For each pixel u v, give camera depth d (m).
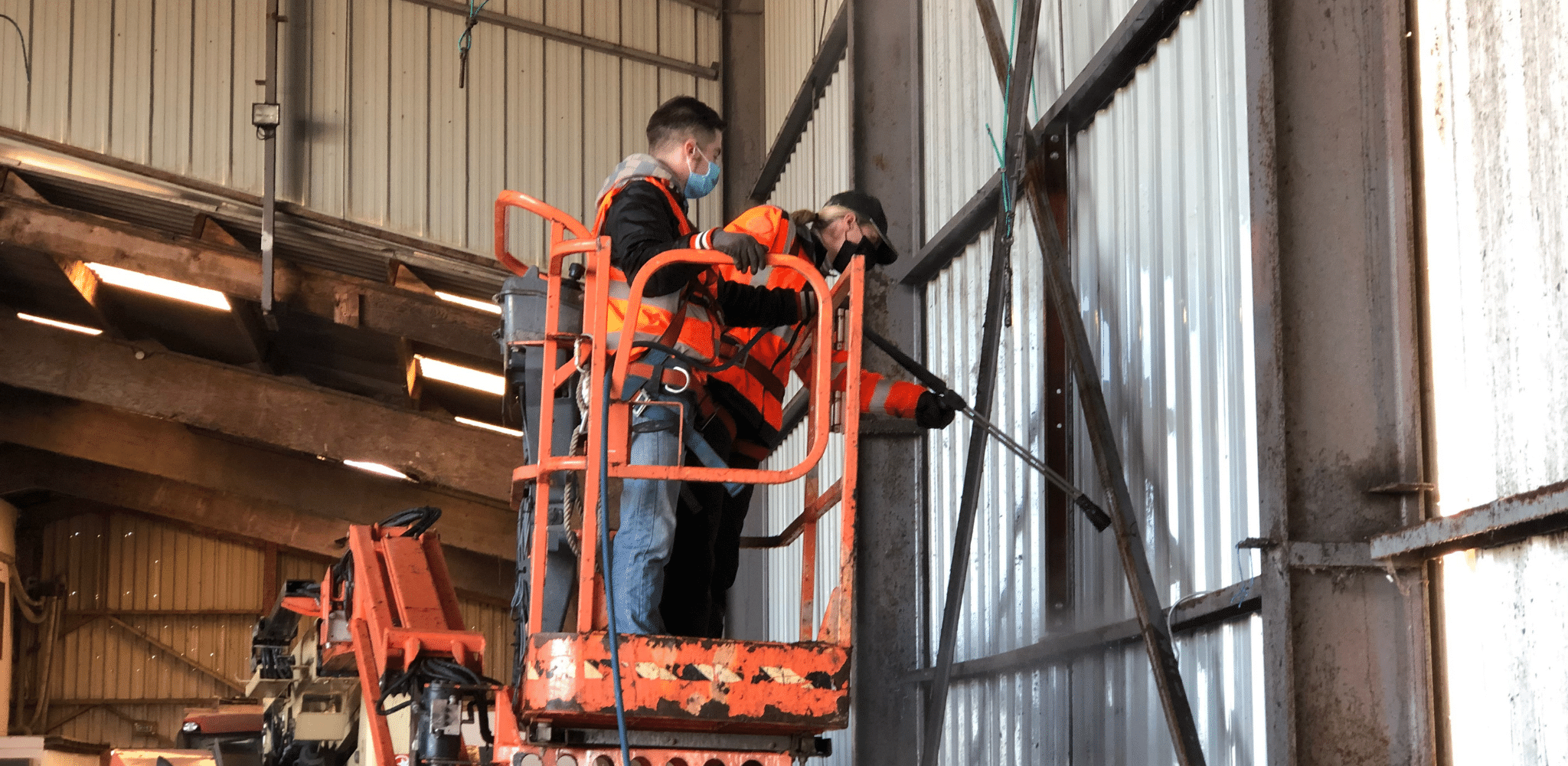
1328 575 3.96
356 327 14.12
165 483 24.55
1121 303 5.84
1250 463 4.62
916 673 8.41
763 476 4.11
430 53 13.90
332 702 9.61
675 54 14.23
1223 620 4.79
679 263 4.17
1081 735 6.10
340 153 13.69
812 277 4.20
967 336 7.83
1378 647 3.93
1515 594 3.53
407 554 5.79
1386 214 4.05
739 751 4.16
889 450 8.77
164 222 14.84
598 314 4.10
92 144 13.64
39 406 21.09
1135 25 5.45
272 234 13.26
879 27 9.12
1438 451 3.89
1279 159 4.12
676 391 4.34
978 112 7.65
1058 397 6.46
